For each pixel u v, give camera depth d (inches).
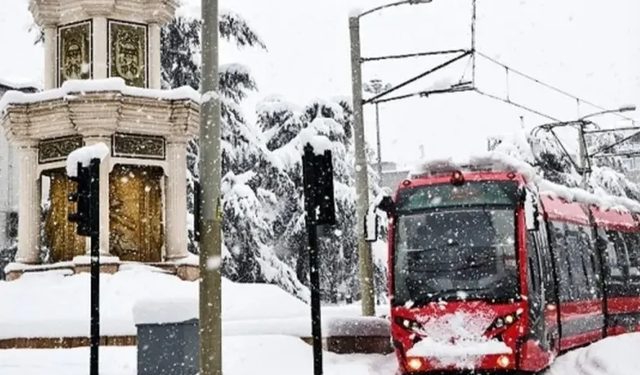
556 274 681.6
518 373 574.6
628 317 880.3
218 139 474.3
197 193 470.0
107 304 763.4
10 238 1664.6
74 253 888.9
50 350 681.6
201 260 465.7
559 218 716.7
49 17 932.0
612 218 887.7
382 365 650.2
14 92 879.7
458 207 604.7
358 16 802.2
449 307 580.7
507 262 585.9
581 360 650.8
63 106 851.4
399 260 603.5
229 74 1272.1
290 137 1396.4
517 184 606.2
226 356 618.8
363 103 789.9
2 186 1662.2
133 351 665.6
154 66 933.2
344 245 1396.4
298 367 596.1
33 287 812.0
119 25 919.7
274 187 1326.3
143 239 903.7
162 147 892.0
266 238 1283.2
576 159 1587.1
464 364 571.2
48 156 885.8
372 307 767.7
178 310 534.6
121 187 898.1
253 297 847.1
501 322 573.3
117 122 855.7
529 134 1556.3
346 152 1400.1
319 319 443.5
